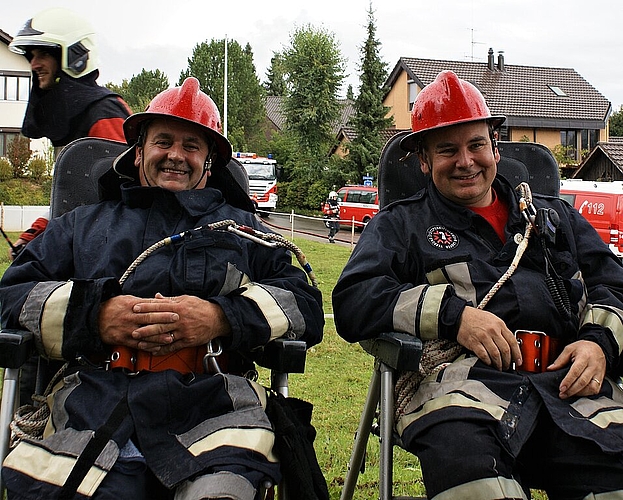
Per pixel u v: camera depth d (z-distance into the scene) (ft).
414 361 7.25
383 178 10.12
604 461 6.91
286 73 138.51
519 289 8.11
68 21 10.97
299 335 7.88
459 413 7.16
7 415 7.11
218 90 202.28
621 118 186.09
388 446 7.54
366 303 8.00
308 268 8.39
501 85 121.70
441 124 8.48
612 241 47.70
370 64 119.65
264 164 100.63
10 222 63.41
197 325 7.32
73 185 9.80
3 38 100.42
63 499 6.31
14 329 7.46
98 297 7.23
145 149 8.49
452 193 8.70
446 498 6.72
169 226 8.27
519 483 6.90
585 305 8.38
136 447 6.85
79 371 7.41
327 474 11.60
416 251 8.55
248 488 6.41
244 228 8.34
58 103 11.02
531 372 7.82
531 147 10.68
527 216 8.55
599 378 7.52
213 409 7.14
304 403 7.77
